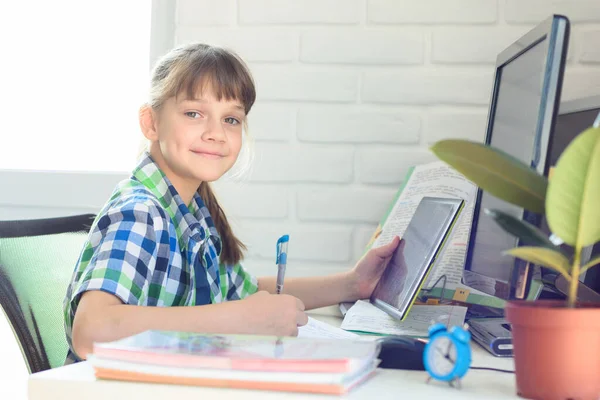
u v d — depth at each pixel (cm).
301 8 202
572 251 123
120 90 222
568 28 96
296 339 86
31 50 224
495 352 104
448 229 120
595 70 191
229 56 144
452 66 197
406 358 89
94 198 211
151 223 120
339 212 202
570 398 75
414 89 198
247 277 164
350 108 201
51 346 128
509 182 81
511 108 127
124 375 78
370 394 75
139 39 220
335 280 160
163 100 142
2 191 214
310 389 74
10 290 125
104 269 112
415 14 198
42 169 219
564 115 137
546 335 76
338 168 202
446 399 75
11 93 225
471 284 138
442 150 81
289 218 204
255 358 75
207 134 139
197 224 138
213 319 104
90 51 222
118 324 104
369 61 200
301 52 202
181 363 76
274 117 203
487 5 195
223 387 75
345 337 120
